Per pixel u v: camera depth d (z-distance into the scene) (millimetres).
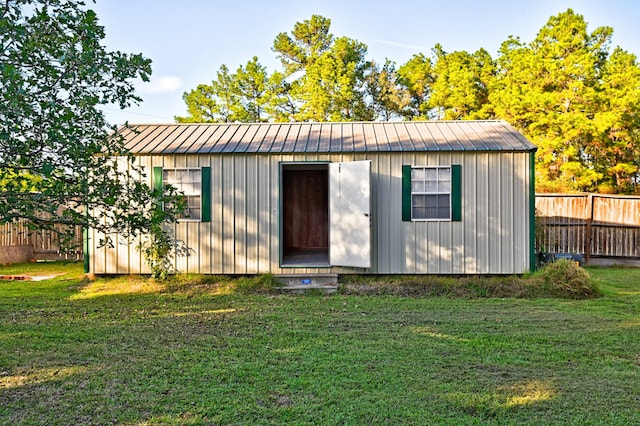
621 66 19688
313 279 9789
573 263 9391
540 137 19844
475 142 10266
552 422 3725
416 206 10047
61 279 10789
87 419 3742
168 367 4891
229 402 4043
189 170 10148
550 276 9164
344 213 9961
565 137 19078
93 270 10266
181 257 10180
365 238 9703
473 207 9984
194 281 9820
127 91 4676
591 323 6809
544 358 5223
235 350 5445
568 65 19344
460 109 25109
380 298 8695
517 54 22906
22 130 4098
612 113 18312
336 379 4555
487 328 6523
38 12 4332
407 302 8344
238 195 10141
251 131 11469
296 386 4391
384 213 10086
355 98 24469
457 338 5988
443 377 4633
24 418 3750
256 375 4656
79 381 4504
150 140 10773
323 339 5930
